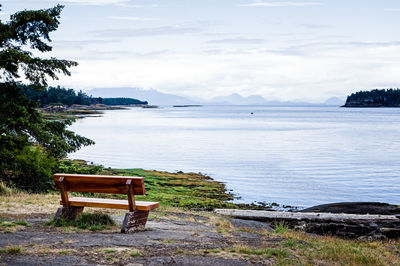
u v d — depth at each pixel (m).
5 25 17.69
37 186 18.14
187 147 67.44
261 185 34.16
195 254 6.58
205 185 33.41
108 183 8.41
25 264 5.53
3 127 17.78
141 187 8.21
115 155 55.75
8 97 18.94
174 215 13.75
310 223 14.76
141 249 6.67
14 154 17.91
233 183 35.03
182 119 186.12
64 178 8.80
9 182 17.39
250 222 15.35
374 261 7.32
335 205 20.61
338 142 76.38
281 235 9.62
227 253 6.81
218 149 64.19
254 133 99.88
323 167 45.12
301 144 72.44
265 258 6.66
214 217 14.41
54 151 19.80
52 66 18.12
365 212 18.73
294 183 35.28
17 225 8.24
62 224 8.52
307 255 7.17
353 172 41.59
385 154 57.31
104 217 9.16
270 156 55.19
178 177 36.66
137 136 89.19
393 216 16.28
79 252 6.26
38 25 18.36
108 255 6.17
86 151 60.19
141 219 8.53
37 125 19.56
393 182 35.84
